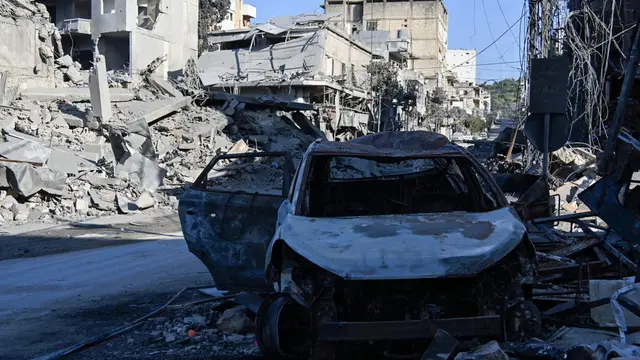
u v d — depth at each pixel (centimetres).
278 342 458
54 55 3284
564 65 939
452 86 9206
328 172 688
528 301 456
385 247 448
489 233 465
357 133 5006
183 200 700
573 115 1562
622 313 467
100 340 601
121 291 838
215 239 677
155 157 2408
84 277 948
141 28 4200
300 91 4562
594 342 480
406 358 455
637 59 562
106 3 4191
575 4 1670
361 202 652
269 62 4947
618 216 563
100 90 2478
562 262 668
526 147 2084
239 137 3250
